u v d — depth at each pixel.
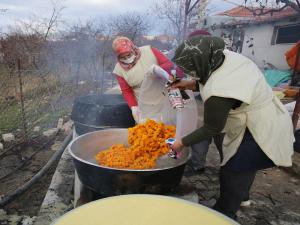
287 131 1.82
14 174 3.74
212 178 3.21
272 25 11.08
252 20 11.97
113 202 1.28
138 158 2.01
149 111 2.39
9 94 5.65
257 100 1.68
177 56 1.59
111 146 2.39
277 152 1.77
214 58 1.56
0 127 5.08
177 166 1.84
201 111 5.32
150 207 1.30
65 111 6.45
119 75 2.88
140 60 2.75
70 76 7.57
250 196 2.94
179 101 1.93
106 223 1.24
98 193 1.94
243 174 1.88
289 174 3.45
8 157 4.23
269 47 11.35
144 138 2.03
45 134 5.09
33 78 6.02
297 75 7.10
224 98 1.52
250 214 2.64
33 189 3.34
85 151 2.26
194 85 2.04
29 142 4.75
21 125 5.27
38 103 6.03
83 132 2.86
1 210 2.92
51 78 6.73
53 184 2.66
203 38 1.56
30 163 4.07
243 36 12.75
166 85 2.08
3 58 7.16
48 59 7.64
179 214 1.28
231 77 1.56
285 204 2.82
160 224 1.28
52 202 2.41
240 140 1.80
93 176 1.82
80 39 10.48
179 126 1.89
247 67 1.67
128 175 1.74
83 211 1.20
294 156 3.60
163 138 2.09
